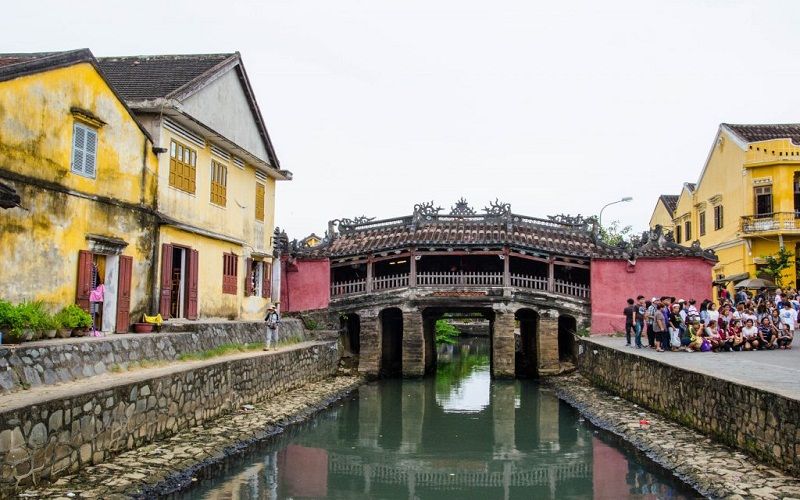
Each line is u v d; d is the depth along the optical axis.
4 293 12.37
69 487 9.38
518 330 54.06
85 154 14.80
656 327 20.86
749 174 32.75
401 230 31.19
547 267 31.16
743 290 29.08
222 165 21.88
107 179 15.65
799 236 31.91
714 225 37.22
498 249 29.09
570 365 29.27
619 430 16.22
